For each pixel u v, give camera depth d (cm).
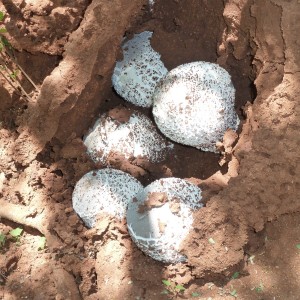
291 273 50
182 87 54
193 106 54
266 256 51
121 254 53
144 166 59
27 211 58
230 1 58
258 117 50
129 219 52
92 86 58
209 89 54
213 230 50
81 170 59
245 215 50
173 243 50
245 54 59
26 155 59
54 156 59
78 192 56
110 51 57
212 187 54
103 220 54
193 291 51
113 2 56
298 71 49
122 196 55
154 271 52
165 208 50
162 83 57
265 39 53
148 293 52
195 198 52
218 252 50
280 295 49
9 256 57
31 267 56
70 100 57
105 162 59
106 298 52
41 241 57
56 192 59
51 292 55
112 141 58
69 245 55
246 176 50
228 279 51
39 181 59
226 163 56
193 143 56
